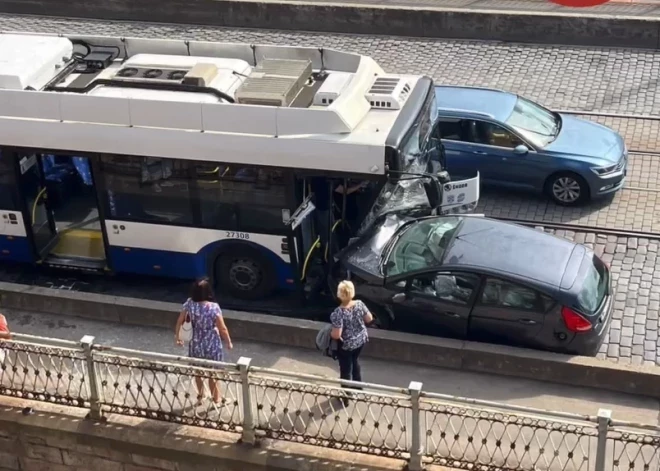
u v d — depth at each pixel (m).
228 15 25.20
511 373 12.19
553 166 16.42
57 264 14.73
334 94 13.56
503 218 16.34
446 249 12.73
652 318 13.64
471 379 12.20
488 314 12.25
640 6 24.56
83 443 11.37
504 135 16.67
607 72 21.61
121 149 13.72
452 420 11.12
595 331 12.10
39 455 11.67
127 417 11.35
